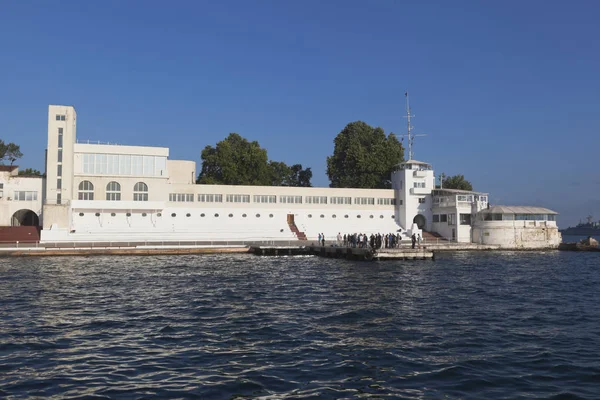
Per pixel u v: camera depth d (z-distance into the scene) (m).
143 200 80.38
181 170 90.06
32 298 32.38
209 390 15.76
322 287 37.94
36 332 23.19
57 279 41.66
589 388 16.12
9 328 23.92
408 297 33.50
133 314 27.50
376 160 105.00
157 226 80.12
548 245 85.31
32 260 59.03
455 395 15.52
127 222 78.75
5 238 70.88
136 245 70.56
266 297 33.28
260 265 55.12
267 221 87.12
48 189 74.12
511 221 84.44
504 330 24.06
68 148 75.44
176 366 18.16
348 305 30.34
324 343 21.42
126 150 80.12
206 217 83.44
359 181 106.75
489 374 17.48
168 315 27.27
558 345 21.33
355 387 16.14
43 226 72.62
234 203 85.44
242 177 97.06
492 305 30.84
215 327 24.36
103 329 23.89
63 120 75.56
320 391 15.77
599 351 20.41
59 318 26.31
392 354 19.80
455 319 26.52
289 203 89.06
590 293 36.16
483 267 54.81
